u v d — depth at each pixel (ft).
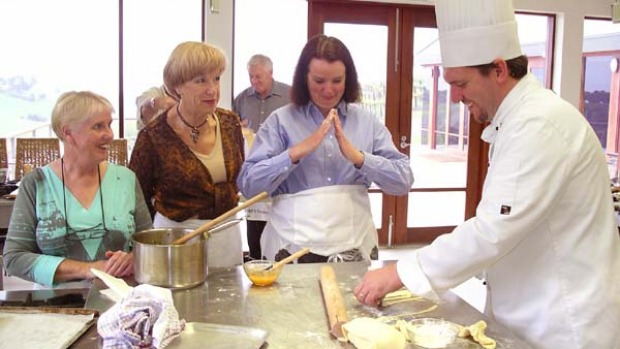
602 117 18.51
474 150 17.57
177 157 6.30
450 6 4.42
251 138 10.64
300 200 6.00
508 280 4.46
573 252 4.21
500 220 3.98
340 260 5.88
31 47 14.76
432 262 4.19
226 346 3.65
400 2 16.12
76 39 14.85
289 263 5.46
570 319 4.19
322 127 5.66
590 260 4.20
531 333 4.34
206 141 6.50
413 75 16.70
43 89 15.03
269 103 13.60
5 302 4.53
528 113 4.11
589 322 4.16
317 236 5.88
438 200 17.57
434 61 16.76
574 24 17.42
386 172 5.98
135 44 15.08
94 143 5.49
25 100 15.03
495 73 4.36
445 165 17.46
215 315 4.19
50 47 14.83
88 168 5.68
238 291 4.69
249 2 15.39
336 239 5.91
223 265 6.58
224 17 15.11
